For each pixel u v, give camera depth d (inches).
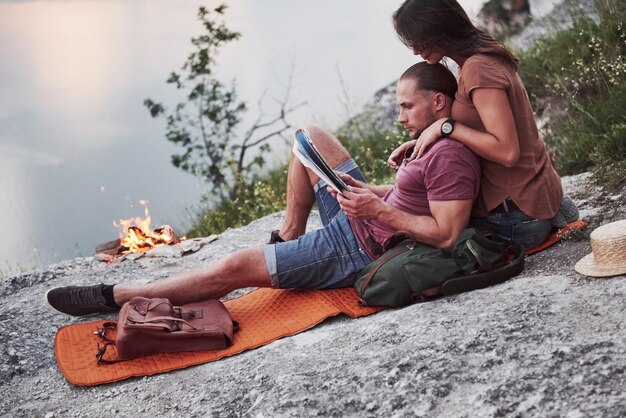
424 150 163.3
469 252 159.2
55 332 181.2
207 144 472.7
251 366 151.1
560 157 269.9
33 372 167.9
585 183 216.2
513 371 125.3
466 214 161.6
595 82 298.5
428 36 158.4
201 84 478.9
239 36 489.7
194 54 481.7
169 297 174.6
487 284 159.5
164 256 233.3
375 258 171.3
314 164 166.7
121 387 156.5
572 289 146.5
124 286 178.9
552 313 138.7
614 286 142.5
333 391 133.0
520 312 141.3
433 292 159.8
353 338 152.1
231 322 167.8
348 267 172.4
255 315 175.2
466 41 158.9
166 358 162.9
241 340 166.2
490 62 157.2
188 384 152.3
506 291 153.1
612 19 320.8
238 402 139.2
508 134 155.9
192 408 142.0
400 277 161.8
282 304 176.2
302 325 166.1
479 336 136.3
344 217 175.6
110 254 243.6
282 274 171.9
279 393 136.1
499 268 160.2
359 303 169.0
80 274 222.4
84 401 153.9
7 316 190.1
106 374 160.1
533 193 165.2
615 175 210.2
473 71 156.6
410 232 163.2
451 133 160.1
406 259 161.8
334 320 168.1
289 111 502.3
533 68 342.3
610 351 123.3
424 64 167.0
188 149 472.7
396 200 168.6
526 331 134.6
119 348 162.2
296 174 188.1
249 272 172.7
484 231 164.6
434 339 139.3
